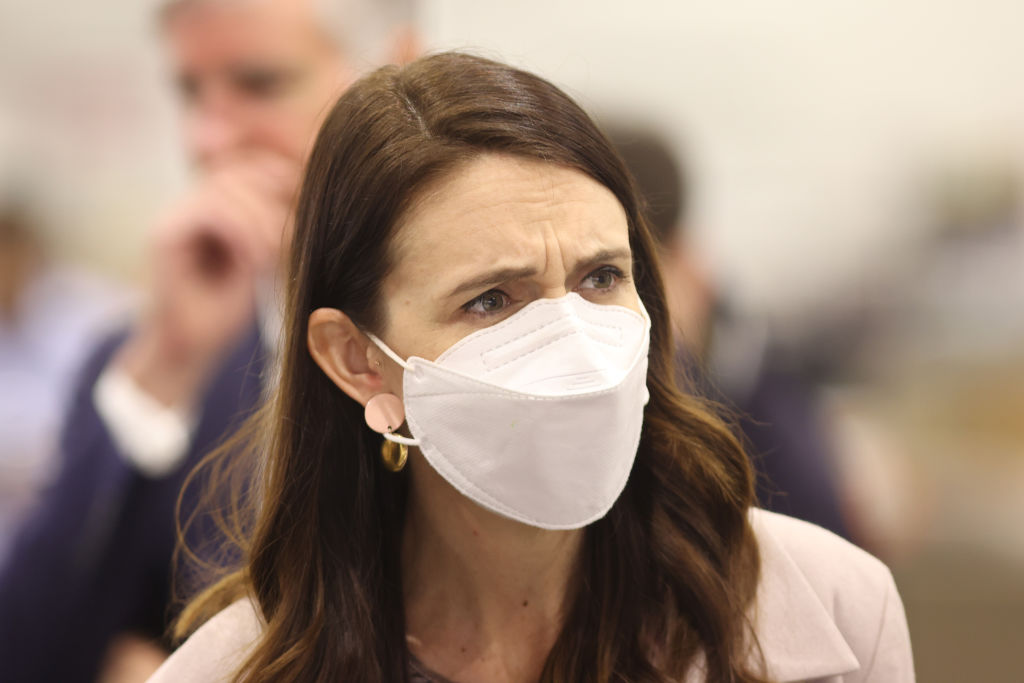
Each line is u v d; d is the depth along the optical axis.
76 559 7.84
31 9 9.05
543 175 4.02
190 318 8.18
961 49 10.17
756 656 4.63
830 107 10.20
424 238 4.03
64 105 9.12
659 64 10.05
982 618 10.61
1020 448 10.19
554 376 3.99
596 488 4.11
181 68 8.79
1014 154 10.17
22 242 8.95
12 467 8.84
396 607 4.75
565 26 9.78
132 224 9.16
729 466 4.79
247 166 8.55
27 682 7.78
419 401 4.16
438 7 9.31
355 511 4.73
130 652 7.90
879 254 10.27
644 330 4.25
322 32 8.52
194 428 7.93
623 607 4.66
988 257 10.16
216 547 6.98
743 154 10.20
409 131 4.11
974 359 10.12
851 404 10.14
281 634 4.65
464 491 4.19
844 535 8.46
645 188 8.49
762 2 10.08
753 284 10.13
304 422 4.65
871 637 4.80
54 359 8.88
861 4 10.09
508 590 4.62
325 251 4.39
